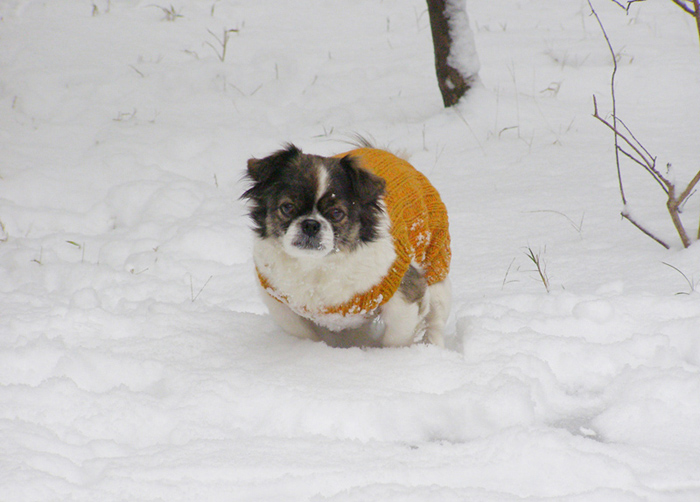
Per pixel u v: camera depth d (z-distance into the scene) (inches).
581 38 223.9
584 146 157.1
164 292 139.1
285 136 169.5
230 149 162.7
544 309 134.3
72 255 144.0
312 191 127.5
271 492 120.4
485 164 155.7
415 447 124.5
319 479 120.9
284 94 197.0
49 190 151.6
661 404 125.6
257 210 129.5
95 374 129.3
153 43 226.7
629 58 204.8
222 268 142.6
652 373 127.3
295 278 128.6
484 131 168.9
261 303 137.4
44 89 187.2
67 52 214.1
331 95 194.4
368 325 134.6
